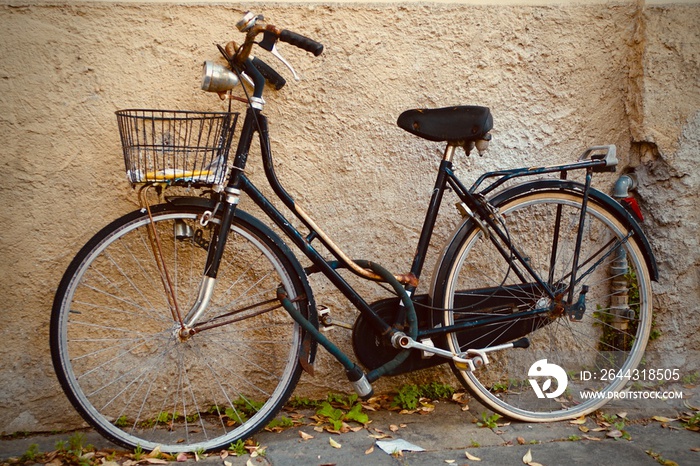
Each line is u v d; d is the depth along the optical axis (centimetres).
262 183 328
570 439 309
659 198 365
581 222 326
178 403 327
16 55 298
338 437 306
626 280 366
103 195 312
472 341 330
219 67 271
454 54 343
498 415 332
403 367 317
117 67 308
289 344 338
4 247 303
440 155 347
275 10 322
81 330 313
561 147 360
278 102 326
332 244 301
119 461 283
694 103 359
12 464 279
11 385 307
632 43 362
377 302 315
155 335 311
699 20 356
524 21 349
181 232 289
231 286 329
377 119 338
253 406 322
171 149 285
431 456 289
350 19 330
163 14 310
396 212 344
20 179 303
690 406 345
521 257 326
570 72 358
